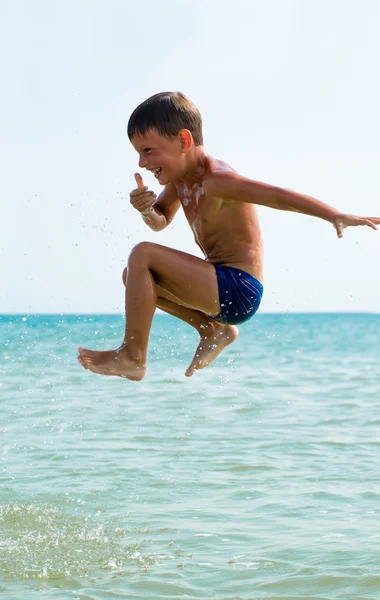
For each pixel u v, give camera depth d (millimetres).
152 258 5207
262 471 8969
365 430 11633
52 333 45469
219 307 5281
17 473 8938
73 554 6238
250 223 5410
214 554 6227
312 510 7391
